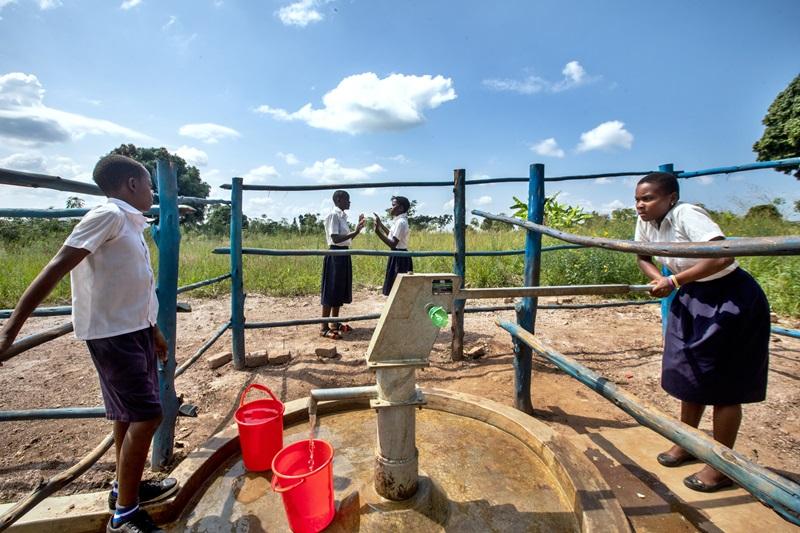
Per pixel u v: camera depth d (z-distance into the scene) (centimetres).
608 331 482
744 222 779
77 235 155
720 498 203
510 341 450
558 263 738
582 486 188
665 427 132
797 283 529
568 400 310
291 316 559
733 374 198
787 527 184
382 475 186
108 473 228
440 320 166
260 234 1132
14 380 348
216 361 379
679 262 212
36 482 221
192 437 262
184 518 189
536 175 289
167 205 220
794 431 264
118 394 174
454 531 177
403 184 392
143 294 179
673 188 217
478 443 237
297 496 163
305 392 329
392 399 178
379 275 802
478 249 885
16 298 593
